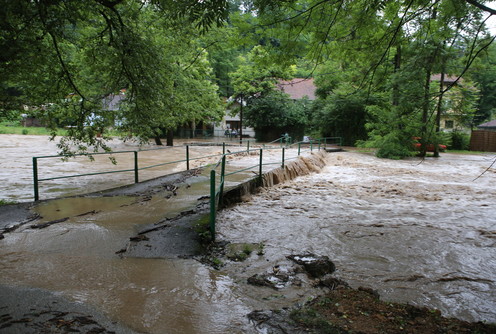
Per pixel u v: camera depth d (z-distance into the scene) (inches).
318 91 1307.8
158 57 327.6
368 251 227.6
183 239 211.8
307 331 125.3
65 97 352.2
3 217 244.2
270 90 1427.2
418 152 891.4
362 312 143.2
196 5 168.7
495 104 1651.1
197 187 354.3
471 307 158.4
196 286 159.6
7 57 244.8
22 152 823.7
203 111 1059.3
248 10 239.9
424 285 180.5
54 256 182.4
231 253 205.3
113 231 219.6
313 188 452.4
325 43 256.7
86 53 336.5
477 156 973.2
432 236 263.6
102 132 377.4
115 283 156.6
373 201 386.0
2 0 195.2
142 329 123.0
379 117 912.3
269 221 284.8
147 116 360.5
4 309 128.6
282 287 165.6
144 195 319.9
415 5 223.8
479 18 232.5
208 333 123.5
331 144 1294.3
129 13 304.0
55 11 238.4
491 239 259.0
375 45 263.1
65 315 127.0
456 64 409.1
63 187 433.4
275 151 819.4
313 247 230.5
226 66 1753.2
